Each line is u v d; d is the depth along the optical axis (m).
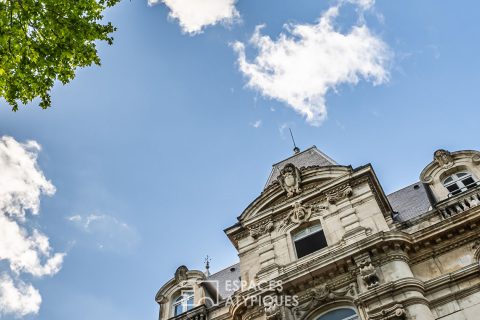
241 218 26.45
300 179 26.20
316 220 24.38
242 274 24.02
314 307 20.56
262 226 25.59
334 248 22.28
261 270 23.25
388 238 20.75
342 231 23.02
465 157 24.95
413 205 26.94
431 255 20.97
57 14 16.11
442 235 21.06
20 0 15.59
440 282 19.61
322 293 20.72
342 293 20.34
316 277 21.33
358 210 23.50
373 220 22.64
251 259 24.50
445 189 24.20
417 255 21.14
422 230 21.30
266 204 26.39
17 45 15.52
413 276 20.19
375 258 20.75
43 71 16.16
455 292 19.16
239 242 25.84
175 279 28.38
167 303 27.33
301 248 23.92
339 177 24.97
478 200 21.72
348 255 20.91
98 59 16.88
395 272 19.98
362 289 20.08
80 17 16.41
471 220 20.84
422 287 19.45
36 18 15.81
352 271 20.72
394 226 22.77
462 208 21.83
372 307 19.16
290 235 24.55
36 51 15.79
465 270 19.58
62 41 16.19
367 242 20.84
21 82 15.95
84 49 16.61
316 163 29.97
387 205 25.39
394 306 18.59
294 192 25.83
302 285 21.42
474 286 19.05
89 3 16.52
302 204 25.25
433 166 25.48
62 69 16.41
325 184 25.08
